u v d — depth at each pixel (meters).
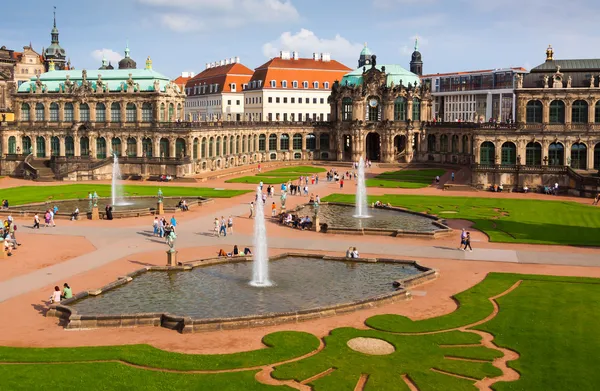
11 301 56.91
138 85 169.38
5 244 74.25
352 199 121.25
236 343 46.31
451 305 55.84
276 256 73.25
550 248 79.38
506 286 61.56
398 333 47.94
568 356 43.34
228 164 185.25
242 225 94.25
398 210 107.88
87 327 49.88
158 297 57.91
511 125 143.75
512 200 122.31
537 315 52.00
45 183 147.25
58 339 47.16
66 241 82.25
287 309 54.59
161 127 163.38
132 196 122.50
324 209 110.06
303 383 39.41
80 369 40.56
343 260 72.38
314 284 62.69
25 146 174.88
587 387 38.66
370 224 94.88
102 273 66.50
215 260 70.94
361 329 49.03
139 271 65.81
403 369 41.28
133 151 167.75
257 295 58.78
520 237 85.56
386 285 62.38
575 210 109.31
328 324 50.69
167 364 41.66
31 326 50.34
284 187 126.88
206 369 41.12
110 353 43.31
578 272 67.38
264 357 43.19
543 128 141.38
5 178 156.12
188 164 159.12
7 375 39.31
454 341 46.25
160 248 78.56
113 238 84.38
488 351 44.28
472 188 139.88
